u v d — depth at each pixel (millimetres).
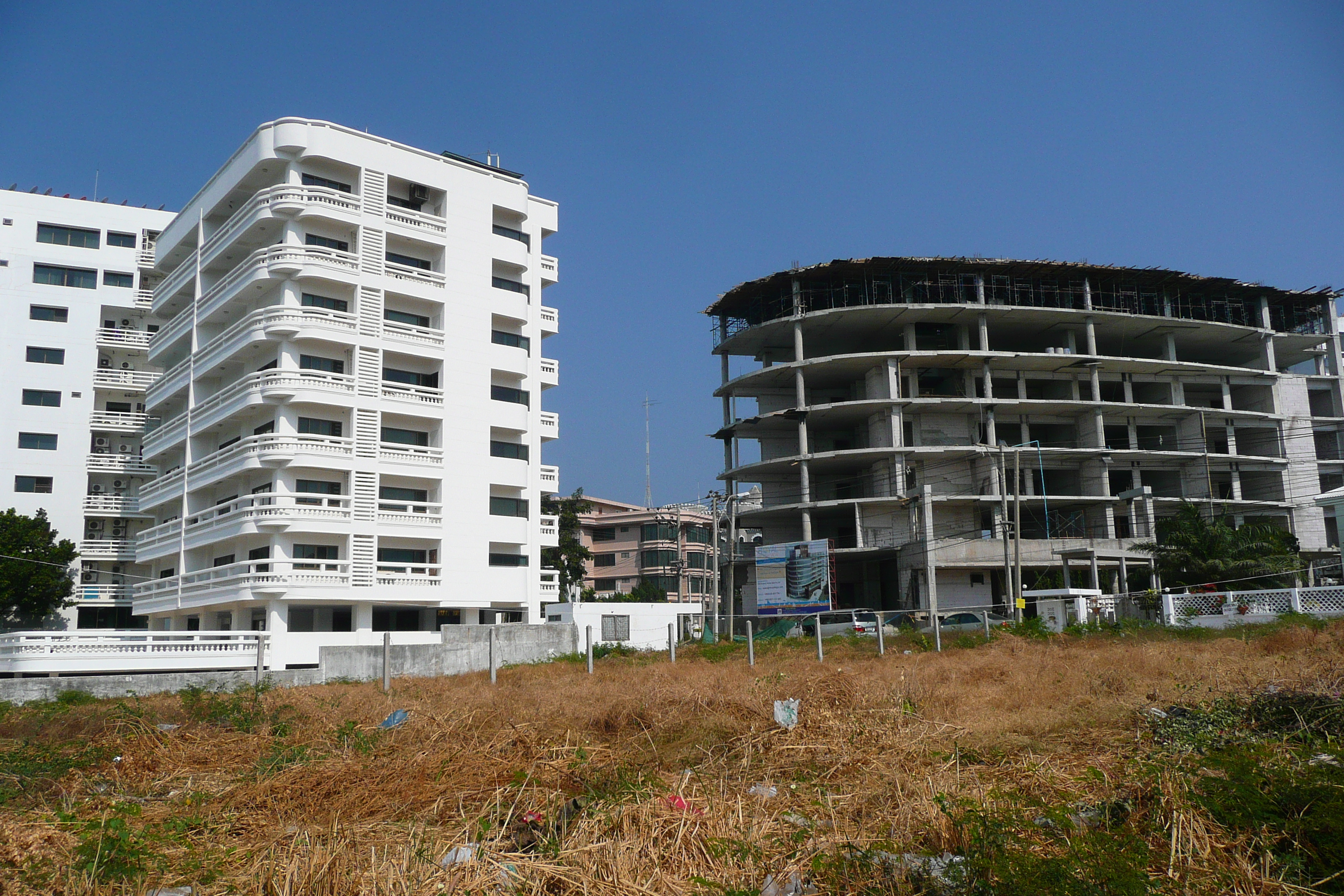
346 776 10633
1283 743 8953
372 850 7547
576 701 16891
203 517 47156
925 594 61062
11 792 10547
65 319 57875
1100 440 67625
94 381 57844
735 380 71438
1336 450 77938
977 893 6027
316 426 42094
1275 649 22094
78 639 34125
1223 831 6801
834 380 71375
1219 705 11438
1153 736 10844
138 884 7168
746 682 17938
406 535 42906
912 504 64062
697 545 90188
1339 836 6297
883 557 68438
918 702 14586
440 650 31656
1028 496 65062
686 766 11352
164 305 54500
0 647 31828
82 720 16750
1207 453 68812
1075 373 69625
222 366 46094
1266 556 46094
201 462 45812
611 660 33562
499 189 48656
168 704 19797
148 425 57188
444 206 46844
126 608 57906
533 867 7035
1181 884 6145
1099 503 67438
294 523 39969
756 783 10312
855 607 71750
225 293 45750
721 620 64750
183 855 7973
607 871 7027
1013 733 12141
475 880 6871
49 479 56375
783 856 7340
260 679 26156
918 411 67562
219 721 16734
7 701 23922
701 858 7285
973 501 64375
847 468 70188
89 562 56906
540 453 49344
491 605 45531
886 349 73625
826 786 9859
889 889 6430
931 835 7324
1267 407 74875
